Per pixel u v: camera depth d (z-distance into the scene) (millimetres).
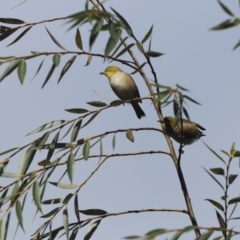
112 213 10062
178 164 9812
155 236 7488
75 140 10312
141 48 9844
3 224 9719
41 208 9695
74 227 10180
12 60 9961
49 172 9977
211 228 7996
